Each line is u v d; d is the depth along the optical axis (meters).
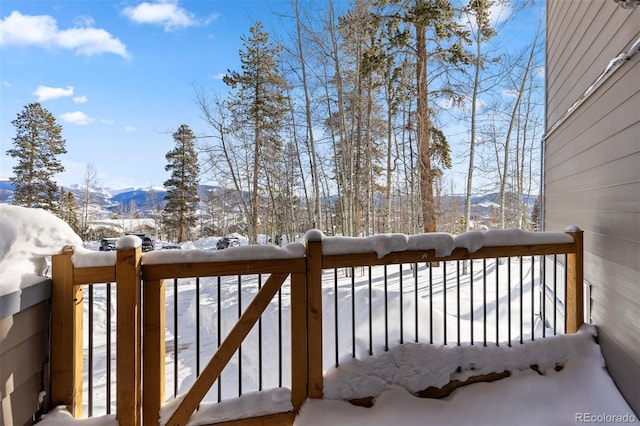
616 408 1.99
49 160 18.88
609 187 2.33
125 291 1.66
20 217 1.54
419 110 8.61
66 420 1.57
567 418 1.93
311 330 1.92
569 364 2.29
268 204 15.27
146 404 1.74
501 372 2.19
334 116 10.01
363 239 2.05
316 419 1.82
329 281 7.57
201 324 5.61
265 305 1.90
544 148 4.64
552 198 4.24
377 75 10.16
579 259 2.47
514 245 2.32
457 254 2.21
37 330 1.55
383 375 2.01
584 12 2.96
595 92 2.63
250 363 3.52
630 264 2.01
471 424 1.87
